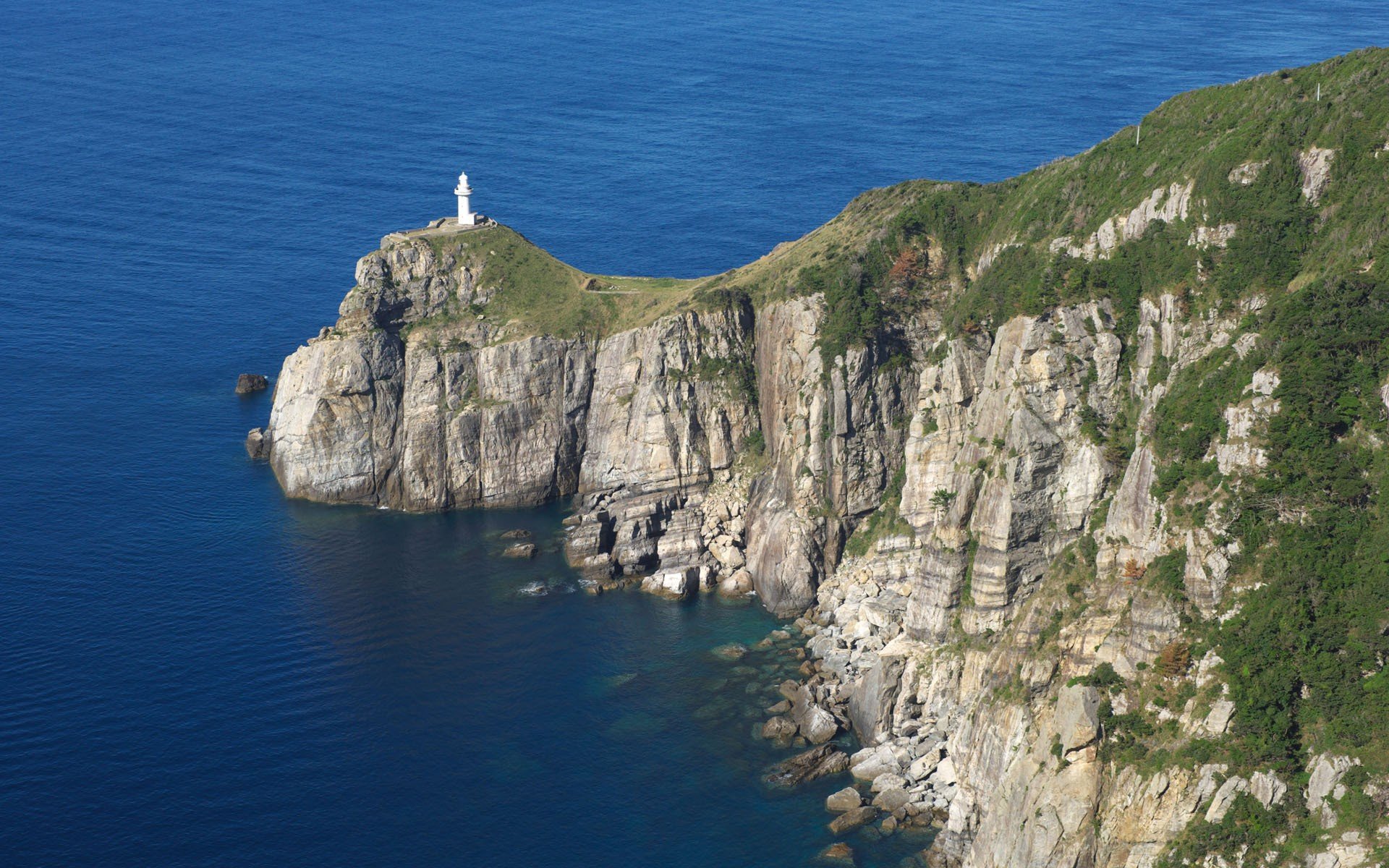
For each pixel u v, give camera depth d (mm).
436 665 177125
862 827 147500
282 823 148500
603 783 155125
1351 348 132625
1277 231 150250
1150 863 124312
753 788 154375
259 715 166125
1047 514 157125
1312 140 154250
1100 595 142250
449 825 148750
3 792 151750
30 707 166125
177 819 148750
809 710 165250
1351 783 116188
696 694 171500
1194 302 153625
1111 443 154750
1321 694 121500
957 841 142875
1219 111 170875
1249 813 119312
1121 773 127688
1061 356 158375
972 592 160750
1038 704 142000
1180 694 128875
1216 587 130750
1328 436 130125
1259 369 136375
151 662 176000
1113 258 163500
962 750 150000
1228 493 132625
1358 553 125750
